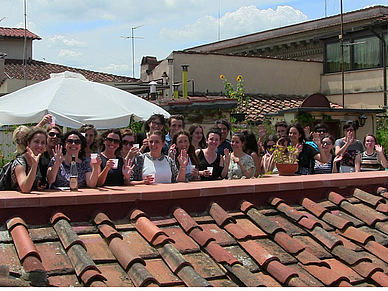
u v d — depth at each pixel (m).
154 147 6.01
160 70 23.16
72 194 3.68
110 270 3.13
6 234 3.31
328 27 25.73
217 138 7.39
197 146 8.28
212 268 3.32
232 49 31.25
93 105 9.68
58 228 3.40
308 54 27.34
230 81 23.09
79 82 10.27
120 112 9.73
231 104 13.70
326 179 4.75
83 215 3.67
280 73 24.36
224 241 3.67
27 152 4.49
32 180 4.25
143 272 3.03
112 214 3.76
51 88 9.93
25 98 9.85
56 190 4.49
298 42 27.48
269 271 3.38
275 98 23.78
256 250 3.54
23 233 3.24
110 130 6.13
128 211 3.81
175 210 3.92
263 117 20.25
